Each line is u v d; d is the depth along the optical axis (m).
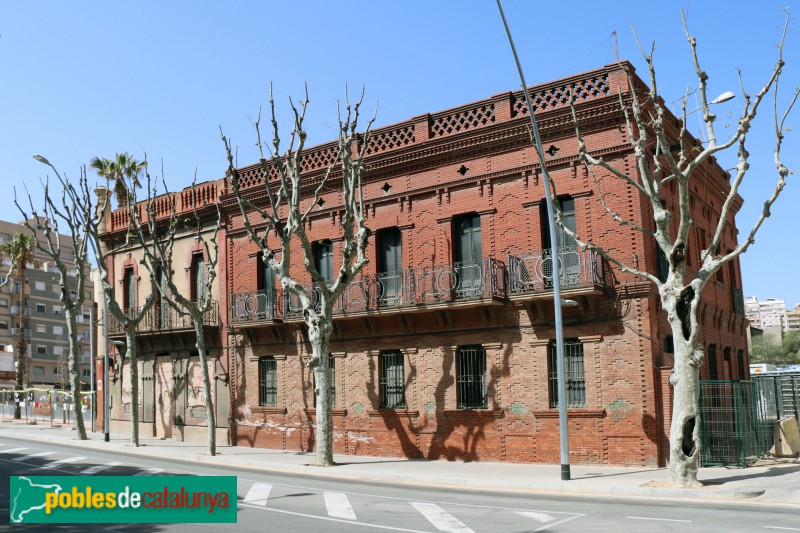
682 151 16.47
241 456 24.58
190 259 31.22
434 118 24.34
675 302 16.20
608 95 20.70
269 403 27.94
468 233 23.42
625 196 20.50
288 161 23.14
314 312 22.20
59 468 20.02
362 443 24.73
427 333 23.61
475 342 22.62
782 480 16.66
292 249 27.28
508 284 21.89
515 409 21.64
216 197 30.41
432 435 23.16
